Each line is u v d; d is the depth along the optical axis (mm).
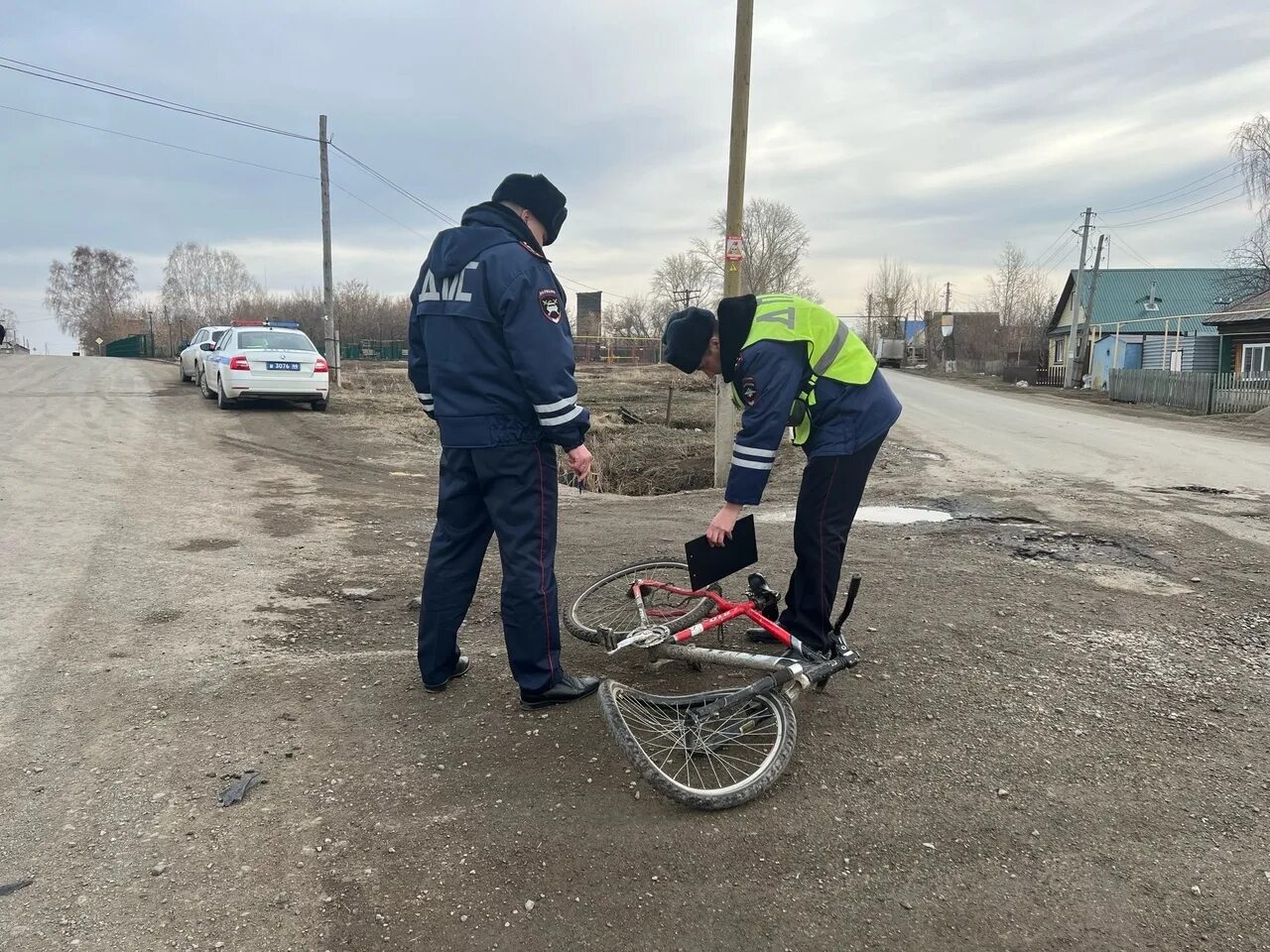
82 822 2420
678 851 2363
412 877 2236
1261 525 6406
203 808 2504
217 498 7254
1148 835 2459
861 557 5406
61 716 3031
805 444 3391
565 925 2086
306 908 2111
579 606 3949
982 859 2354
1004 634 4000
